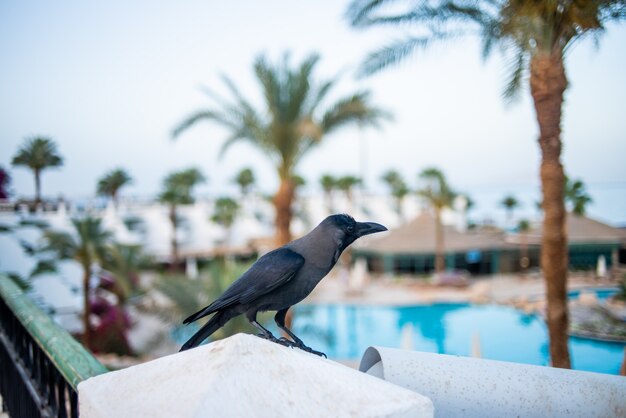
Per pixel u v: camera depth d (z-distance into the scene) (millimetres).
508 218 68875
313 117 14320
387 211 56781
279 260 2127
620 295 21516
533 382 1376
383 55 9836
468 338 20797
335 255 2199
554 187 8336
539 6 7703
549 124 8273
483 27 9281
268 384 870
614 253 38219
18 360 2850
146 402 880
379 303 27875
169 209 38031
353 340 21094
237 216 44094
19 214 25516
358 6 9633
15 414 2885
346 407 855
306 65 14109
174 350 13289
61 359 1791
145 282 20359
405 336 14016
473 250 39062
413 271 39969
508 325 22766
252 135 14344
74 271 18984
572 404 1342
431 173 38125
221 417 786
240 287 2154
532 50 8039
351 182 57000
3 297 3221
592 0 7367
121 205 40406
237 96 14266
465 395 1352
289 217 14648
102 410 919
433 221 41656
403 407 867
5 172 30188
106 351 16906
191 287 12648
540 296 28594
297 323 22016
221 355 899
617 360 15047
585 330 17781
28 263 19156
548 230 8383
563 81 8219
